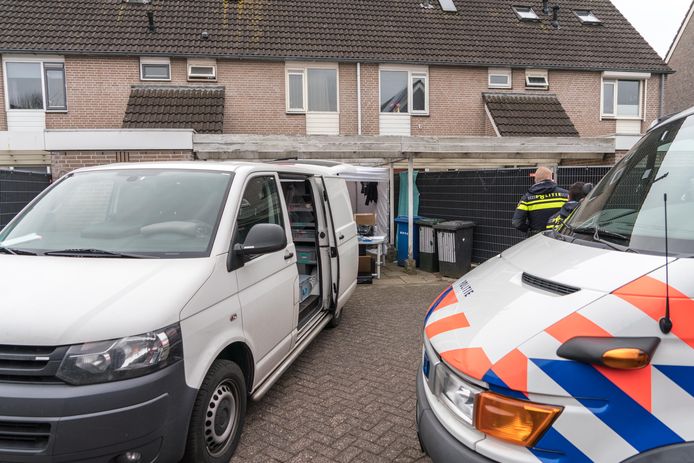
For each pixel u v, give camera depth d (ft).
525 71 52.29
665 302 5.69
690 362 5.46
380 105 50.65
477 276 8.87
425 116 51.16
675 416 5.43
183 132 29.60
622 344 5.57
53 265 9.18
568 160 37.37
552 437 5.68
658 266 6.19
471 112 51.72
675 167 7.98
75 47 45.39
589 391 5.62
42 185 28.78
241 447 10.48
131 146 29.58
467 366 6.39
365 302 23.66
